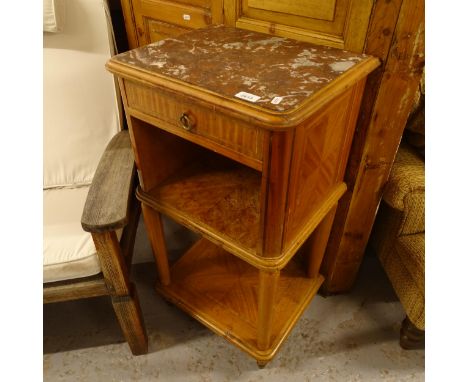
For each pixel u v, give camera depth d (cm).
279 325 108
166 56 74
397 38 72
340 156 84
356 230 106
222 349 113
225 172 97
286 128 55
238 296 115
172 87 65
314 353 111
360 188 96
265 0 84
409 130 105
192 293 116
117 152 96
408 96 80
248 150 64
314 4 78
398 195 93
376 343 114
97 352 112
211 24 95
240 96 60
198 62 72
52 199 105
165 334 117
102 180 85
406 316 111
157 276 133
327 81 64
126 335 103
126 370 108
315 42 81
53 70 106
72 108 108
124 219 75
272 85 63
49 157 108
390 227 111
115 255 83
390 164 92
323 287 126
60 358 110
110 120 112
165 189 92
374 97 81
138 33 115
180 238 148
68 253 85
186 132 72
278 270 78
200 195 90
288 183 65
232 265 125
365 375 106
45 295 89
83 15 103
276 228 70
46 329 118
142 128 82
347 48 78
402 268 105
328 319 120
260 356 100
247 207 87
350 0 73
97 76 109
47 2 97
